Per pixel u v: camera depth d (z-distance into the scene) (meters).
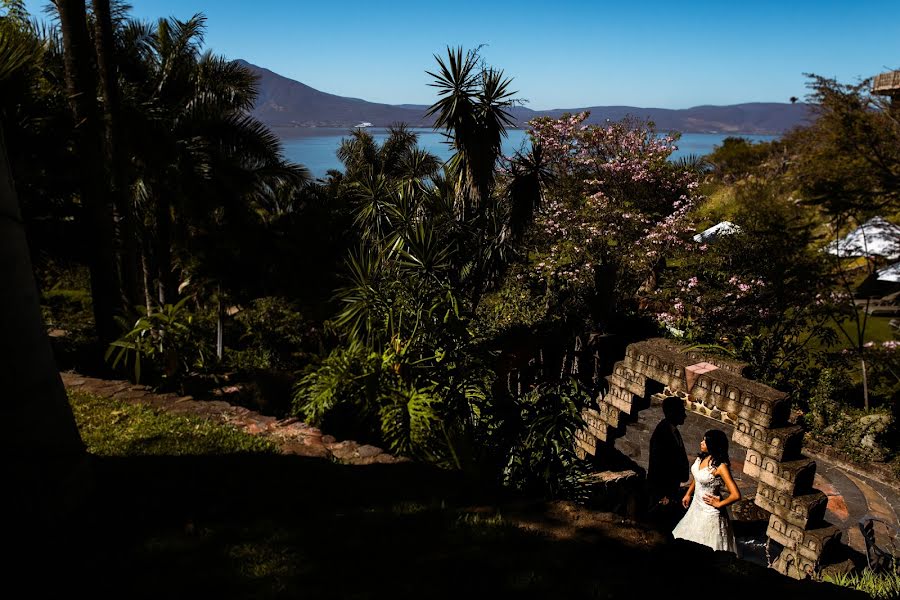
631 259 15.66
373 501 4.61
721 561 3.86
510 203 9.73
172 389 8.41
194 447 5.78
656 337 7.70
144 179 17.12
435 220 9.57
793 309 12.64
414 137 28.50
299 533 4.01
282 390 8.30
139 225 18.22
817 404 11.31
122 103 15.56
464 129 9.09
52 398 3.81
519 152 9.80
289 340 18.45
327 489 4.80
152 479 4.91
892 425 10.56
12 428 3.57
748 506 7.90
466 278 9.66
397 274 8.28
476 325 8.49
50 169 11.11
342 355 7.34
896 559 7.06
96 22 12.25
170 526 4.07
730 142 55.47
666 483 6.50
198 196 17.67
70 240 11.88
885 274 12.45
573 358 7.71
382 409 6.55
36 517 3.66
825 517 8.54
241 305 19.73
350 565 3.63
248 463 5.35
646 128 19.53
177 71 17.72
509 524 4.22
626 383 7.27
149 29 17.64
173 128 17.19
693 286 13.03
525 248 15.47
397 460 5.60
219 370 10.83
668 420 6.46
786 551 5.86
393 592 3.36
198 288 19.86
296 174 19.78
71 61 10.95
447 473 5.34
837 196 10.61
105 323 11.57
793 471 5.71
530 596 3.35
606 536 4.11
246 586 3.40
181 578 3.46
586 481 6.70
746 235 12.61
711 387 6.29
